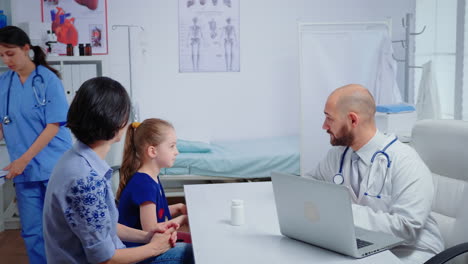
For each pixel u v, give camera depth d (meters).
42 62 2.78
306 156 3.93
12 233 3.96
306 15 4.93
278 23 4.92
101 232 1.44
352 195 2.12
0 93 2.75
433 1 4.30
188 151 4.21
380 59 3.94
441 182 2.10
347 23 3.91
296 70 4.99
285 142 4.69
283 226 1.73
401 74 5.00
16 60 2.64
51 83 2.72
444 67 4.08
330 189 1.52
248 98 4.97
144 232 1.87
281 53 4.96
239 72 4.93
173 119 4.89
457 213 1.95
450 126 2.06
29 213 2.77
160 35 4.77
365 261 1.53
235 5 4.84
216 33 4.84
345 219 1.51
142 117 4.82
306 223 1.64
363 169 2.09
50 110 2.70
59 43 4.57
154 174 2.13
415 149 2.21
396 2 4.96
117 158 3.98
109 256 1.47
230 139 4.98
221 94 4.93
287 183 1.66
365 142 2.07
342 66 3.89
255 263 1.52
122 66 4.72
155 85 4.81
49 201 1.44
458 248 1.67
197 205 2.14
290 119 5.03
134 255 1.57
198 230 1.82
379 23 3.94
